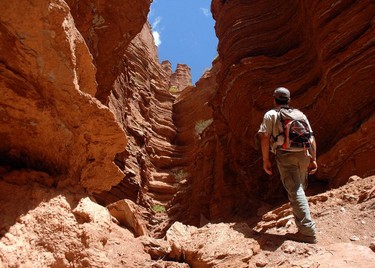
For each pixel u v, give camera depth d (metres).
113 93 20.92
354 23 8.88
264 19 12.16
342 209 5.20
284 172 4.54
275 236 4.61
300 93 10.47
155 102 31.61
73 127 4.60
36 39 4.05
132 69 28.91
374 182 5.68
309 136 4.54
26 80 4.14
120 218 6.04
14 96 4.10
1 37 3.91
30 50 4.06
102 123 4.72
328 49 9.23
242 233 4.70
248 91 11.48
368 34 8.52
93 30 12.77
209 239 4.68
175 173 27.66
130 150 22.12
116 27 13.36
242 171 12.37
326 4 9.46
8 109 4.14
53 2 4.00
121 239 4.92
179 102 33.25
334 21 9.21
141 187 22.05
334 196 5.73
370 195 5.28
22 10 3.89
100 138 4.86
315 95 9.80
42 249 3.80
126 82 24.45
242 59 11.60
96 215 4.43
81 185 4.91
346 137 8.38
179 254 4.71
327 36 9.27
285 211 5.62
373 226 4.68
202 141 17.78
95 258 4.04
